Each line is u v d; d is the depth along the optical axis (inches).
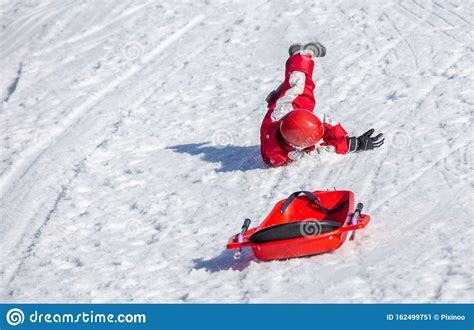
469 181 515.2
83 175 692.7
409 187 521.7
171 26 1205.1
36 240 560.4
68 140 814.5
